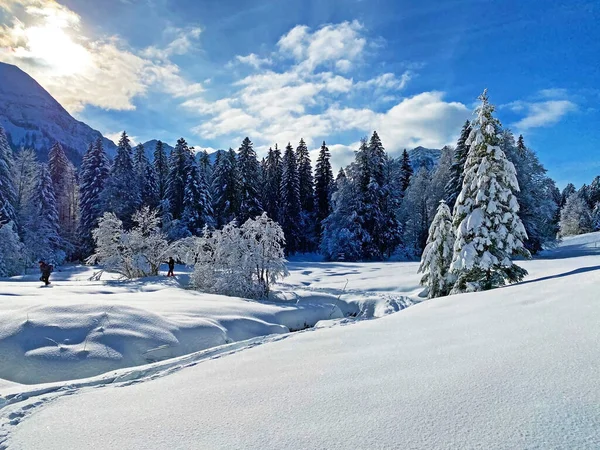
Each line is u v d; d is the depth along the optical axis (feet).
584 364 9.73
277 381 12.69
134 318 28.68
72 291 46.34
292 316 42.42
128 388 15.10
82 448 9.34
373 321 24.76
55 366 22.85
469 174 42.98
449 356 12.65
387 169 147.33
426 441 7.34
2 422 12.25
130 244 76.64
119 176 124.47
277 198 156.35
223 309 37.42
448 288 49.39
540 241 99.35
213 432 9.17
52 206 128.36
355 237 121.29
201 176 126.31
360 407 9.39
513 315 17.61
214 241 62.49
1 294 41.39
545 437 6.83
